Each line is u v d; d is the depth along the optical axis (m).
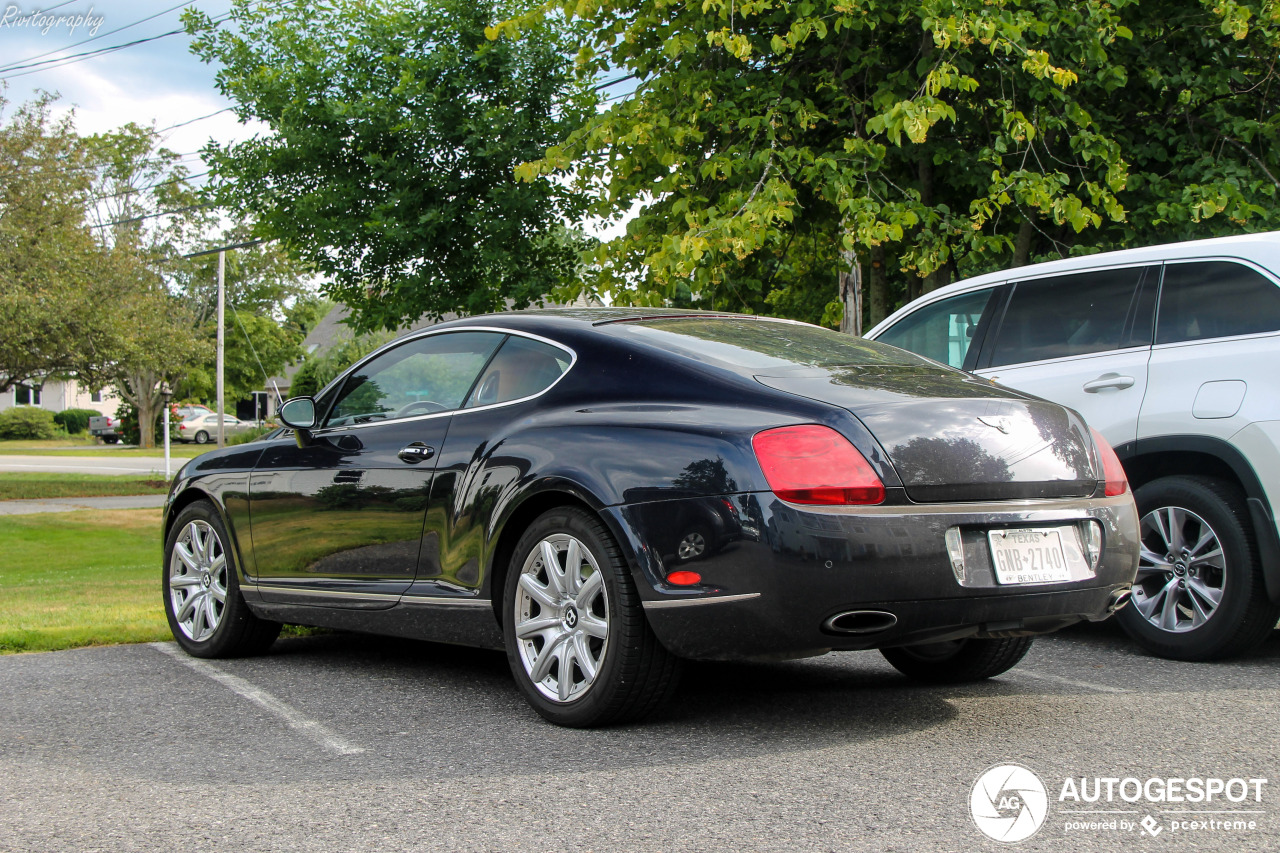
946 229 8.59
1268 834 2.69
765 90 9.11
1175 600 5.09
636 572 3.56
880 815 2.83
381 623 4.55
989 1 8.08
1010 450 3.63
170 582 5.53
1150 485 5.19
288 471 4.96
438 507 4.27
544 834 2.71
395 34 13.05
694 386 3.77
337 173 13.16
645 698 3.69
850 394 3.61
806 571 3.32
